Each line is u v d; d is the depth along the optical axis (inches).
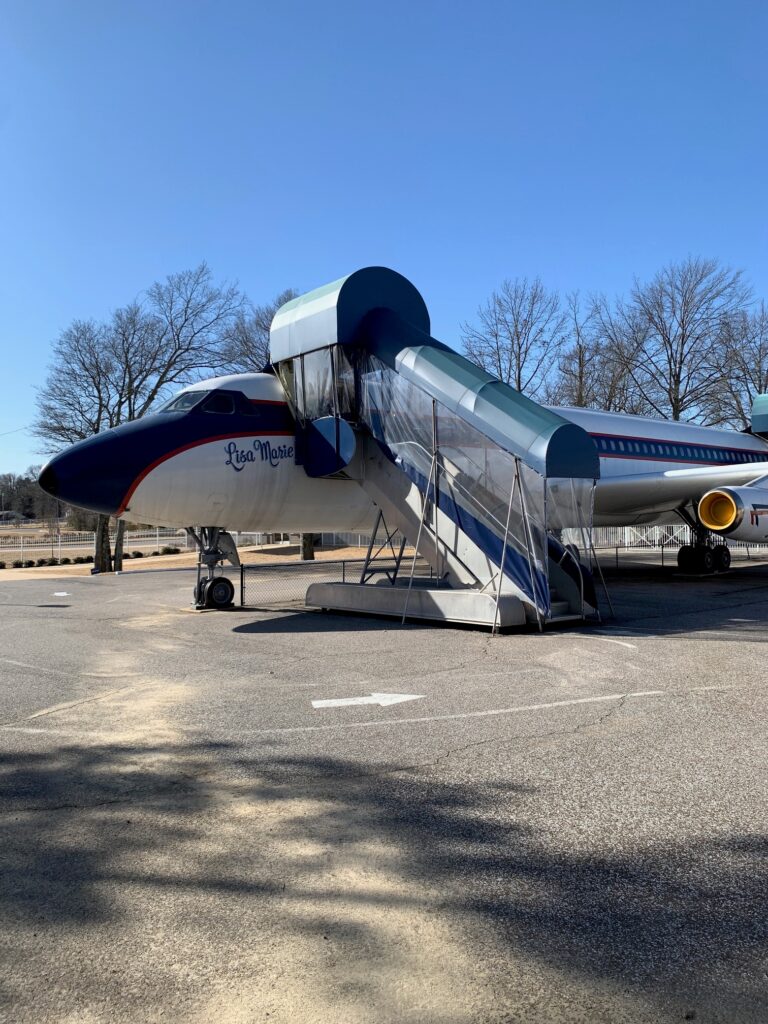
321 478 513.3
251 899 122.6
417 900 121.0
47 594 743.1
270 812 159.2
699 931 110.9
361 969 103.0
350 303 487.2
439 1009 94.6
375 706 247.4
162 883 128.6
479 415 425.7
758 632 386.0
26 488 4763.8
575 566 426.6
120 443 454.9
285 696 265.9
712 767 181.0
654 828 146.7
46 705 263.9
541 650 342.3
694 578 741.9
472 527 433.4
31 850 143.1
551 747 199.0
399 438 478.0
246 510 500.7
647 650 336.8
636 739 204.4
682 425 838.5
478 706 244.2
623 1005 94.8
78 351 1289.4
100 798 170.2
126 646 392.8
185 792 172.9
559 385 1739.7
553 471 391.5
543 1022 92.0
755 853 135.6
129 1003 97.0
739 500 560.7
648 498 697.0
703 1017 92.5
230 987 99.7
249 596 649.6
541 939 109.3
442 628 418.0
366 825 151.0
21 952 108.8
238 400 495.8
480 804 160.7
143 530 3221.0
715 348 1632.6
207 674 310.3
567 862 133.3
